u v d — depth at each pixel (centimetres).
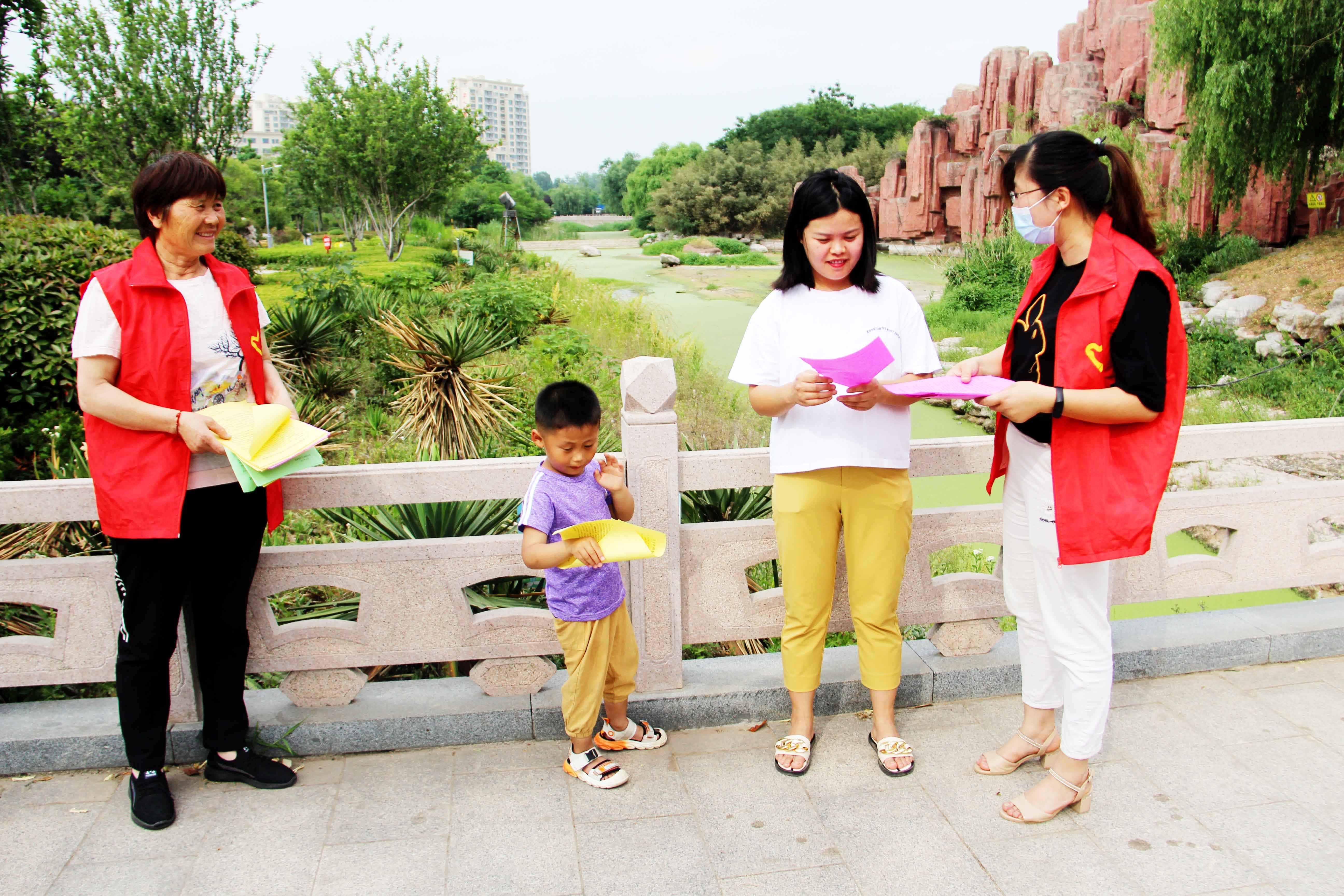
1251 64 1084
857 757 270
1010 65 2441
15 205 1747
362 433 785
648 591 280
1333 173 1238
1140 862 221
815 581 256
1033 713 255
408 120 2370
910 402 235
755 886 215
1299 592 525
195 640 263
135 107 1638
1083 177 207
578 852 228
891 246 2914
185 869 222
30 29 1586
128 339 218
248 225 3525
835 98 5641
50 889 215
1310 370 915
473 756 274
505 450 693
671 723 287
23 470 618
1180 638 315
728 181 4581
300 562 267
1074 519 214
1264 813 238
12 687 269
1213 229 1319
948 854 225
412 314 1091
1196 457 307
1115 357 206
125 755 266
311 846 231
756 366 251
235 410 227
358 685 280
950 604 304
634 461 270
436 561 271
